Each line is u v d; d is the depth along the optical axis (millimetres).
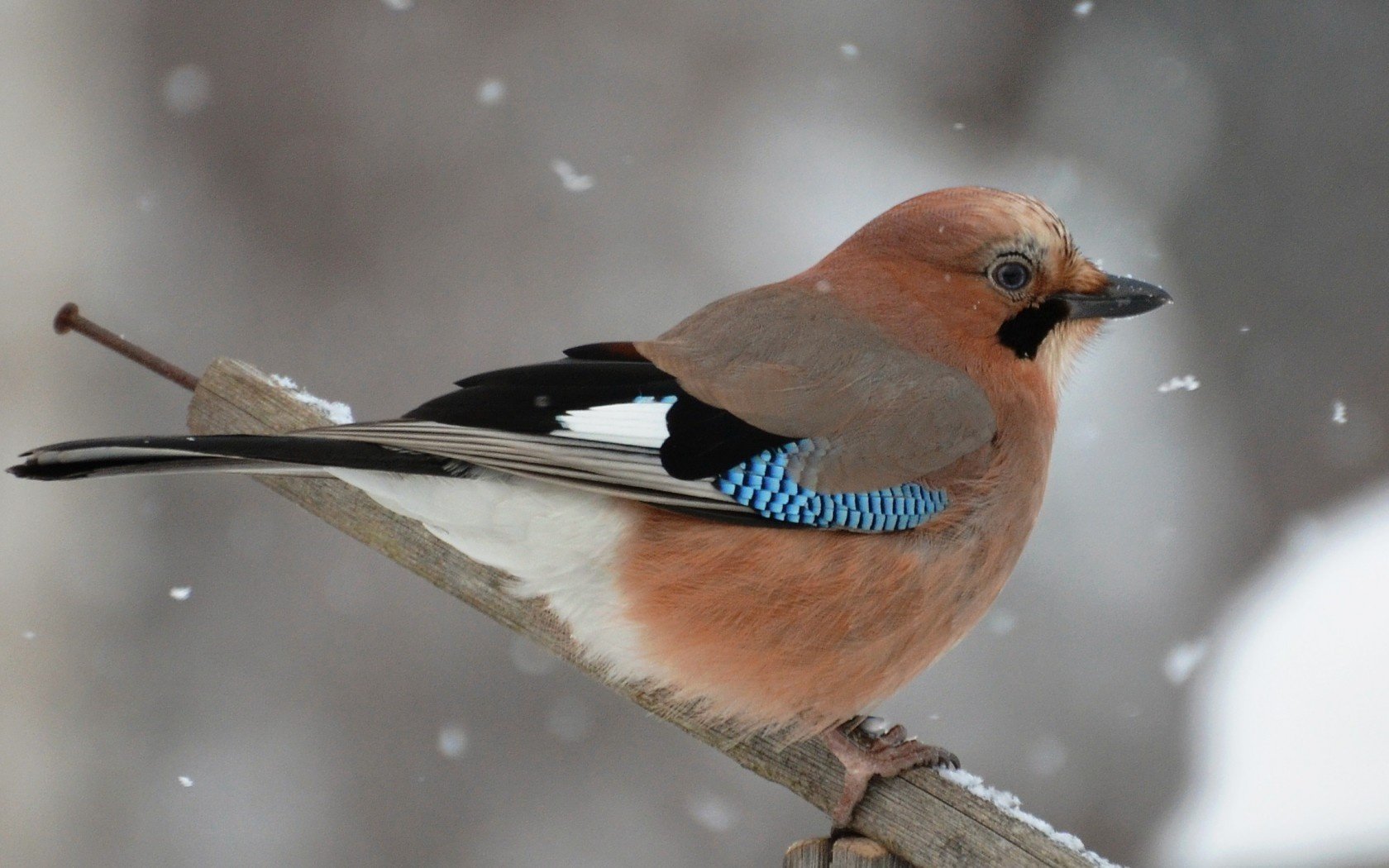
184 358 12930
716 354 6906
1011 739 12789
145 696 11883
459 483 6508
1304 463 15273
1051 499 14367
